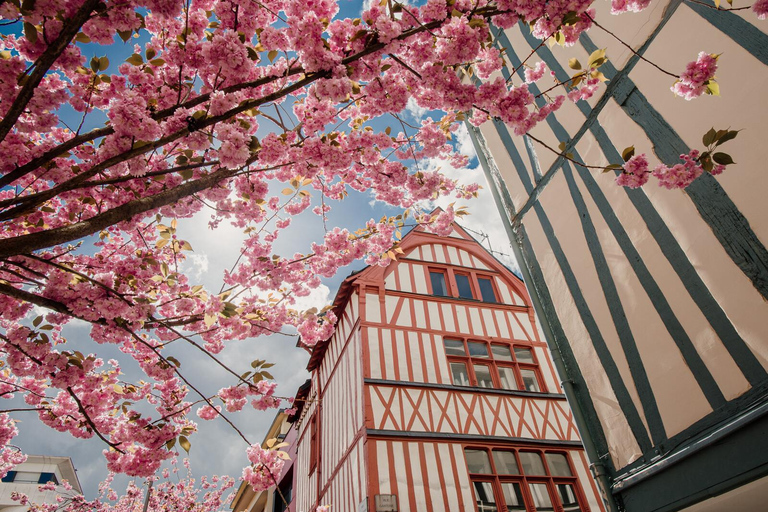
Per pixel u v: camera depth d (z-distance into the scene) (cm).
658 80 387
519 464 858
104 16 194
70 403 348
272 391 369
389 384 902
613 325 417
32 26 185
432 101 269
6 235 296
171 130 215
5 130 174
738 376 305
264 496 1616
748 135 313
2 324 291
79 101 230
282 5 248
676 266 361
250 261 362
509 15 232
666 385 357
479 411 915
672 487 334
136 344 350
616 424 398
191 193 236
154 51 226
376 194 387
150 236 388
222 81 225
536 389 1023
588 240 457
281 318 375
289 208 408
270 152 257
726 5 338
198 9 245
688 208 353
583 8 218
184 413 364
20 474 2202
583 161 469
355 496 817
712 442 306
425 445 830
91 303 255
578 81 273
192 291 309
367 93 260
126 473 332
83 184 206
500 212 604
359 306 1028
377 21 215
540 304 514
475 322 1084
